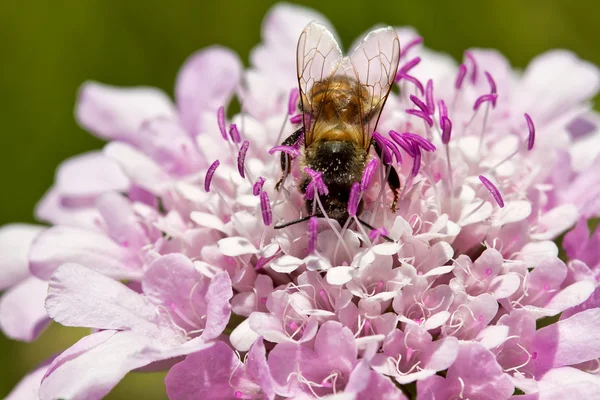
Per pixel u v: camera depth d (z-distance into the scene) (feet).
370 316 0.44
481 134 0.48
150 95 0.53
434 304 0.45
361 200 0.45
